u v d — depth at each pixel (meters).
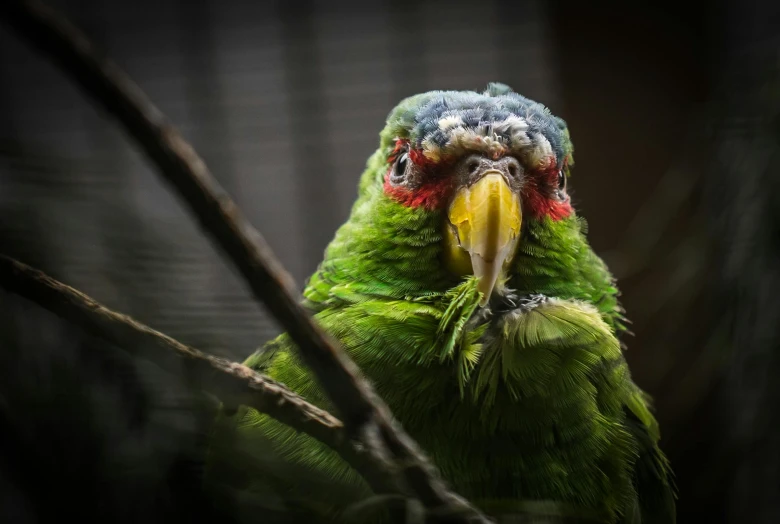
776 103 0.84
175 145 0.64
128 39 1.00
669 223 0.94
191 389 0.72
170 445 0.72
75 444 0.72
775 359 0.85
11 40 0.89
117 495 0.72
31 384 0.72
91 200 0.72
